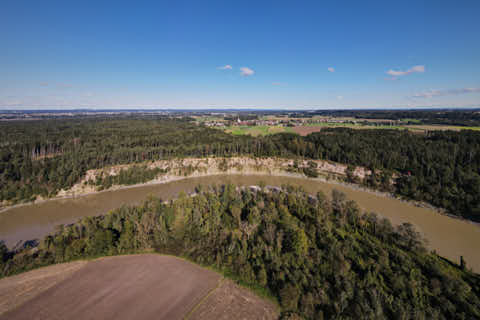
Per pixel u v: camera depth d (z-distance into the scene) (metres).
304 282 47.19
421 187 108.19
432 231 80.38
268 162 160.38
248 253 56.47
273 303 44.91
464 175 103.12
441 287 46.06
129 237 60.59
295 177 146.38
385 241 64.12
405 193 109.44
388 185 116.62
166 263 56.59
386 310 40.88
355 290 44.06
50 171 115.62
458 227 83.19
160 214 70.88
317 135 187.62
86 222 66.56
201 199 82.00
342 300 41.22
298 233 55.56
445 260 60.16
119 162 135.25
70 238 63.03
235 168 156.12
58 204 101.56
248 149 175.12
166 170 141.25
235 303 45.03
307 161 155.50
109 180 120.88
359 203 105.75
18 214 91.81
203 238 64.06
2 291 48.38
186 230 66.25
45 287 49.38
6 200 98.44
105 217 70.38
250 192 99.12
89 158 130.50
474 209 86.88
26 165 114.00
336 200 83.00
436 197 99.38
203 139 193.88
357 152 145.38
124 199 108.44
